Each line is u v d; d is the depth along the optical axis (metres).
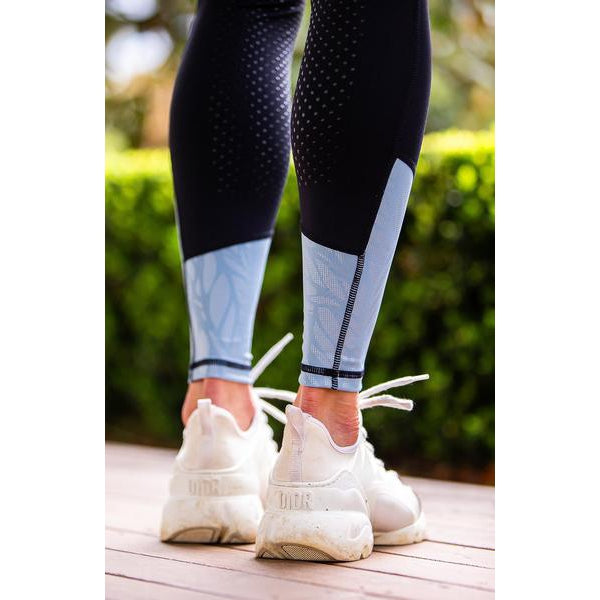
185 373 2.82
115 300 2.93
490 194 2.21
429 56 0.90
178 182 1.11
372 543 0.96
